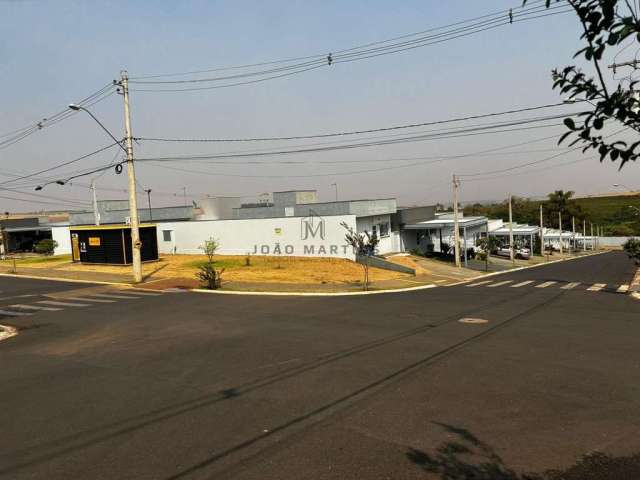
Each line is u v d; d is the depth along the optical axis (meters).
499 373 9.38
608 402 7.66
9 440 6.77
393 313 17.27
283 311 18.06
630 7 2.44
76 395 8.73
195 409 7.79
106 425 7.21
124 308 19.45
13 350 12.88
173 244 42.53
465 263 39.81
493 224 71.50
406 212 44.16
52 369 10.70
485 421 6.95
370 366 10.09
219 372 9.96
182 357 11.34
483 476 5.36
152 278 28.59
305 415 7.38
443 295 22.94
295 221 36.97
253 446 6.30
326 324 15.23
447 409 7.47
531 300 20.83
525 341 12.25
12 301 22.14
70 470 5.79
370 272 31.55
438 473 5.46
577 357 10.55
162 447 6.36
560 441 6.24
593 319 15.66
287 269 31.70
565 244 86.00
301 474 5.50
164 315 17.53
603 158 2.79
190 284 26.20
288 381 9.19
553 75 2.87
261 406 7.84
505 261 51.03
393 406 7.66
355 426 6.88
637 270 40.44
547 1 2.66
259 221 38.34
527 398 7.91
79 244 37.62
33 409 8.05
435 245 50.69
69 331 15.18
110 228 35.28
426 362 10.30
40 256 49.56
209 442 6.47
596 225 114.81
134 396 8.55
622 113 2.67
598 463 5.61
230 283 26.62
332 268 32.16
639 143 2.68
